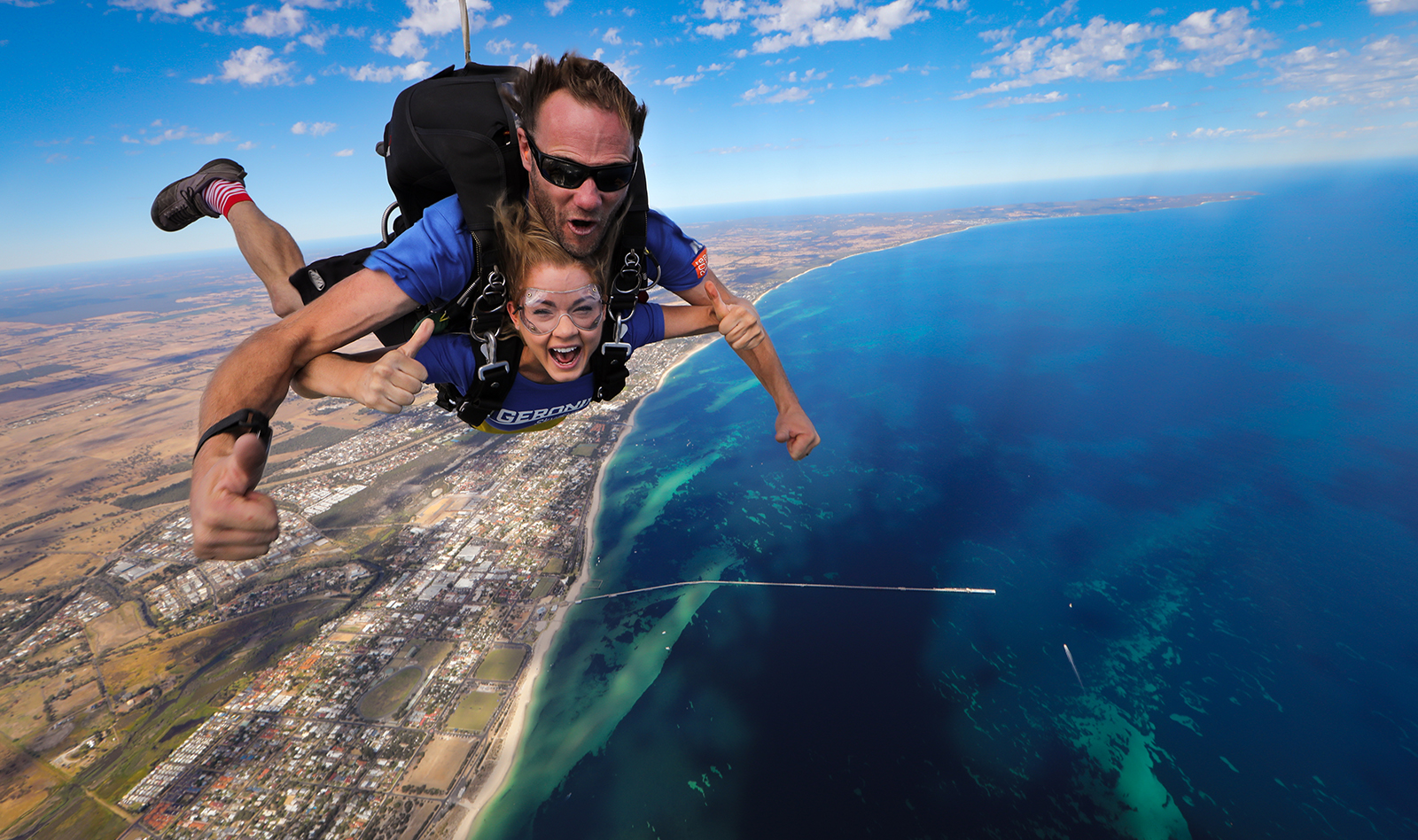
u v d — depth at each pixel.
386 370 1.76
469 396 2.51
